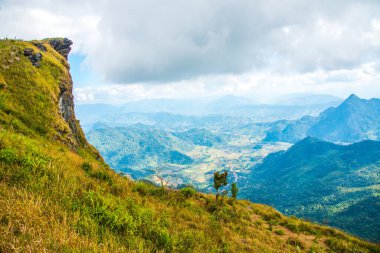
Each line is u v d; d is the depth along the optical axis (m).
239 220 20.06
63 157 16.25
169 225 11.62
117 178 16.66
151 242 8.53
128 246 7.48
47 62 45.72
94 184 11.70
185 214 15.82
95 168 16.58
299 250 16.33
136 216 10.08
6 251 4.89
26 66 37.91
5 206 6.29
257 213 25.38
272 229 20.42
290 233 20.81
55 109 35.81
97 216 8.32
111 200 10.31
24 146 11.93
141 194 16.38
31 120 29.48
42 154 12.34
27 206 6.68
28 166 9.62
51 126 32.22
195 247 9.95
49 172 10.07
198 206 20.11
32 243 5.29
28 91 34.06
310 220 26.31
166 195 18.97
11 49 38.81
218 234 13.78
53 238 5.77
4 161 9.43
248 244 14.41
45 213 6.96
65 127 35.03
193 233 11.80
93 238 6.70
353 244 20.02
